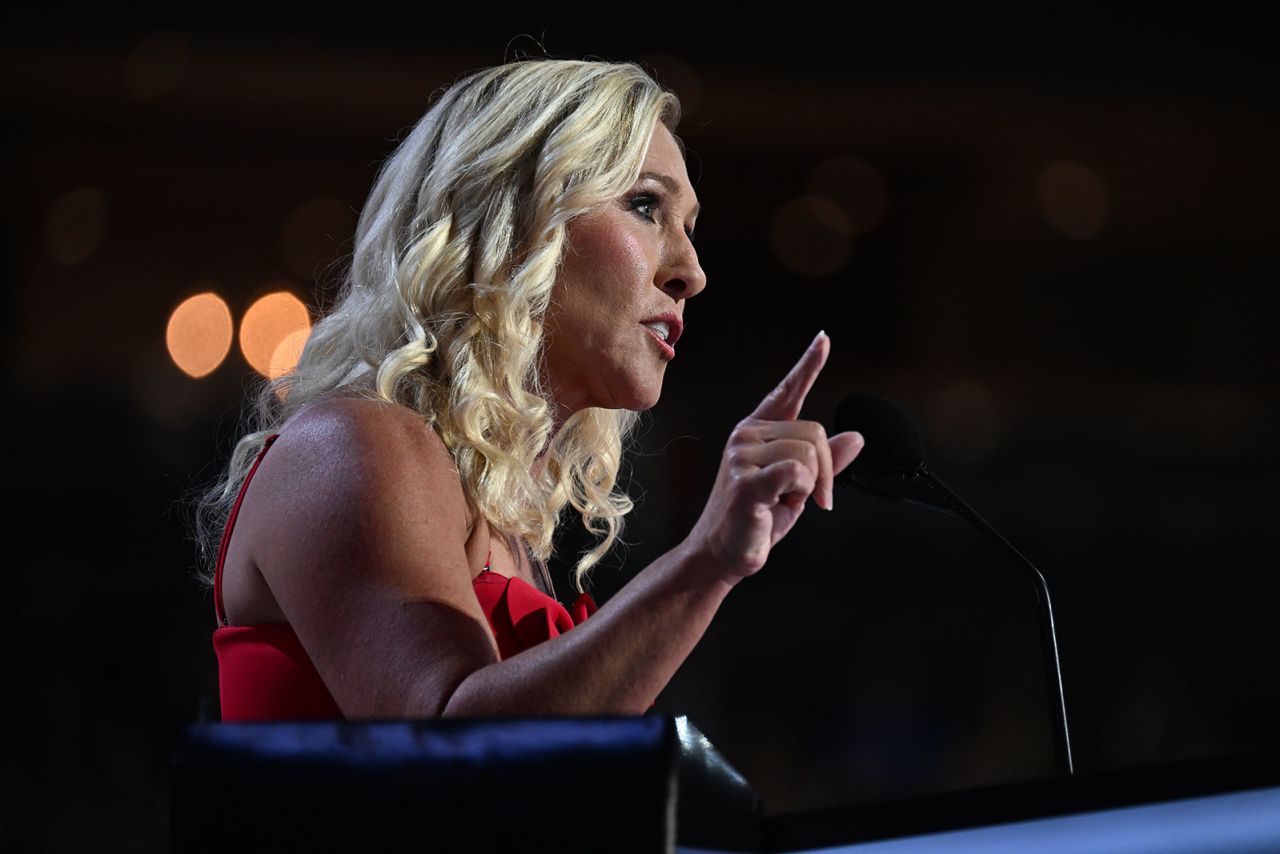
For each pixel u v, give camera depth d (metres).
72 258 31.56
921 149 32.19
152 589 27.30
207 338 30.16
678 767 3.17
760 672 25.64
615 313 5.75
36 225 31.50
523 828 3.13
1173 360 33.66
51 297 31.66
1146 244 33.66
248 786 3.31
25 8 26.73
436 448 5.01
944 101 30.59
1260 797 2.95
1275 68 29.33
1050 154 32.06
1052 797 3.17
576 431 7.12
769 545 4.14
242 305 32.16
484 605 5.30
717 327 33.66
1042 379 33.84
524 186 5.77
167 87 28.77
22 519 28.03
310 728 3.32
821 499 4.17
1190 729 26.19
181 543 27.86
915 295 33.94
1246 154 31.66
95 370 31.36
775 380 33.44
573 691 4.04
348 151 30.92
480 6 27.34
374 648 4.31
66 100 29.17
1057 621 27.17
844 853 3.43
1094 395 33.75
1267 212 32.66
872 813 3.40
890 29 28.61
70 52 27.80
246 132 30.39
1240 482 30.55
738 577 4.11
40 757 25.09
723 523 4.07
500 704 4.05
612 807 3.08
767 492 4.01
